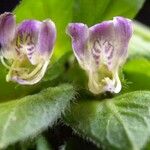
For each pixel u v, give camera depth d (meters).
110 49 0.06
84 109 0.06
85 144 0.07
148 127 0.06
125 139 0.05
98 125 0.06
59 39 0.07
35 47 0.06
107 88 0.06
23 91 0.07
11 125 0.06
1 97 0.07
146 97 0.06
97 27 0.06
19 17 0.07
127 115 0.06
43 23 0.06
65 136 0.07
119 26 0.06
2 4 0.10
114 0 0.07
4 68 0.07
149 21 0.11
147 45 0.08
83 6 0.07
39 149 0.07
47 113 0.06
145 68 0.07
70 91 0.06
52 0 0.07
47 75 0.07
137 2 0.07
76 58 0.06
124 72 0.08
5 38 0.06
